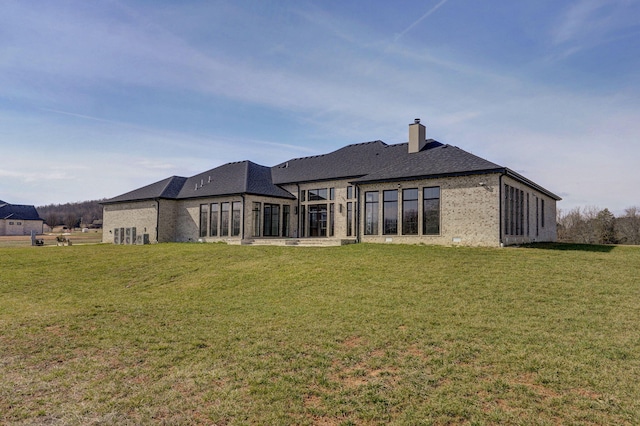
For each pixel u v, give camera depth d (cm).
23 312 1096
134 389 567
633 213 5059
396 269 1427
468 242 1945
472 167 1956
